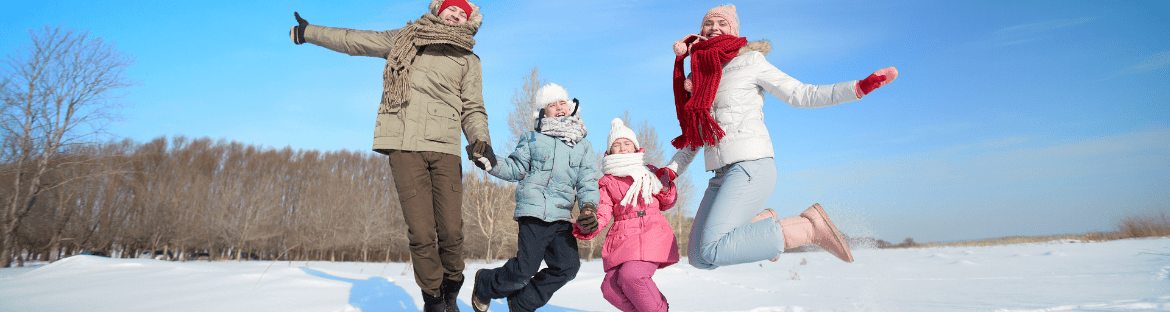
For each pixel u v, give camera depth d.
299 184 37.72
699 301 4.36
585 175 2.90
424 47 2.83
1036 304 3.66
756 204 2.51
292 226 35.97
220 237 32.69
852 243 2.38
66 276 5.45
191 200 32.12
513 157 2.82
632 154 2.89
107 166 20.84
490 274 2.98
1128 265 6.53
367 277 5.20
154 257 31.31
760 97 2.68
